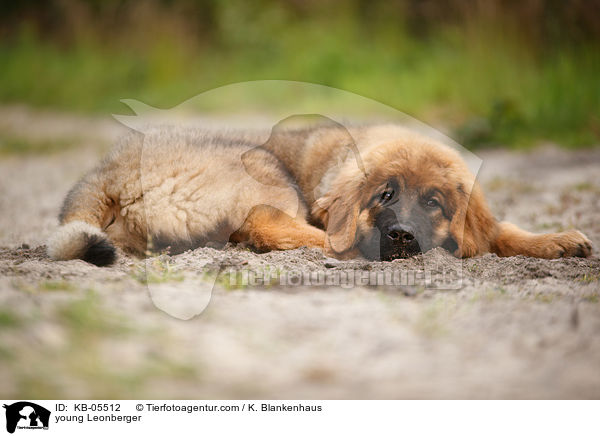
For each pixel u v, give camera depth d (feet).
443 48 68.80
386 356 14.20
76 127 69.56
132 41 88.79
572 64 56.39
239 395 12.80
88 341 13.98
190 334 14.92
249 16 88.22
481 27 64.59
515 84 57.31
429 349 14.52
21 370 12.68
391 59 73.00
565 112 51.80
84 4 92.58
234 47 87.45
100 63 85.40
